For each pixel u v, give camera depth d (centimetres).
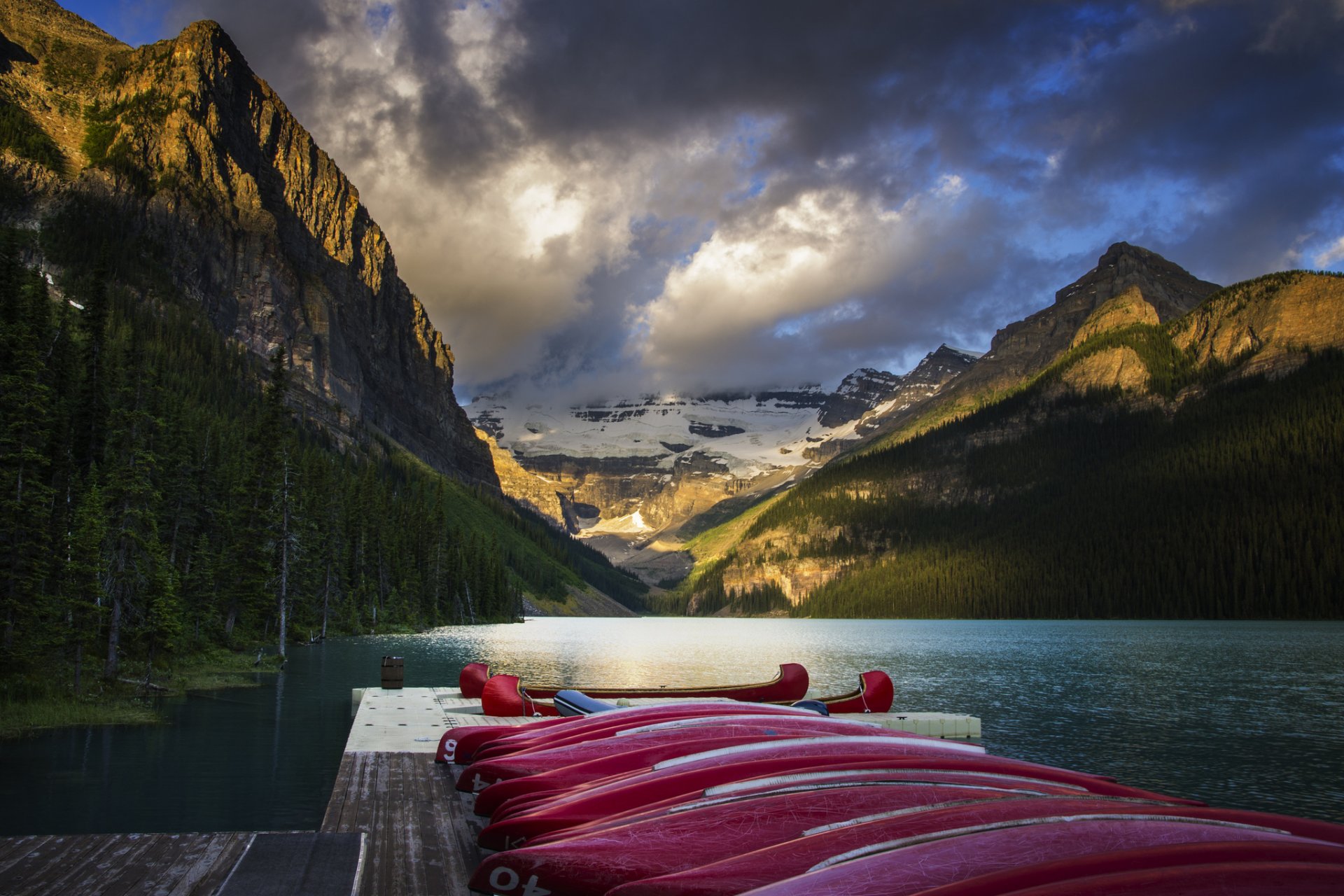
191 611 4591
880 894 491
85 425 4650
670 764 941
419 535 12738
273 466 5569
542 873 613
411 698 2697
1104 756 2747
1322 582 18775
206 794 1752
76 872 667
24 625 2877
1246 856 502
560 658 6850
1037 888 451
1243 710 3909
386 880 762
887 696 2456
